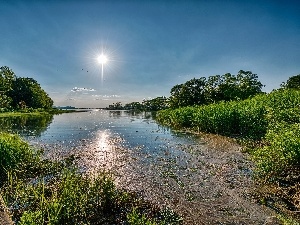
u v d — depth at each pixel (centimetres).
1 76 7800
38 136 2330
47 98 12100
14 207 757
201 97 7012
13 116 5562
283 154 992
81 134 2509
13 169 1044
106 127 3306
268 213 736
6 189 871
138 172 1145
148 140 2125
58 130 2855
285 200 811
